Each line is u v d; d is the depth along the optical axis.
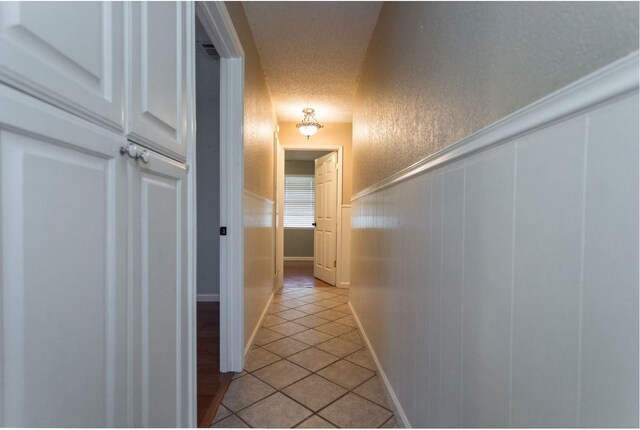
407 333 1.32
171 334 0.89
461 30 0.88
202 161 3.54
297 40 2.27
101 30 0.58
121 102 0.64
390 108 1.67
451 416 0.92
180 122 0.96
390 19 1.69
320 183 4.83
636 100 0.40
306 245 6.96
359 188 2.75
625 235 0.42
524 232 0.61
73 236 0.51
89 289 0.55
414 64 1.28
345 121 4.11
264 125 2.82
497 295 0.70
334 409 1.53
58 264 0.48
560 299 0.53
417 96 1.24
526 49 0.61
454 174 0.91
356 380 1.81
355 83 2.95
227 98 1.84
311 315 3.02
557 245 0.53
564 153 0.52
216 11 1.39
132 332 0.69
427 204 1.11
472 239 0.81
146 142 0.75
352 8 1.90
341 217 4.20
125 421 0.66
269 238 3.28
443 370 0.97
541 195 0.57
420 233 1.18
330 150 4.25
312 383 1.77
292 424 1.42
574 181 0.50
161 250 0.83
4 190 0.39
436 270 1.03
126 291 0.66
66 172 0.49
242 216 1.88
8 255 0.40
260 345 2.30
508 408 0.66
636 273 0.40
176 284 0.93
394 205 1.55
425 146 1.15
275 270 3.92
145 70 0.74
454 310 0.90
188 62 1.03
